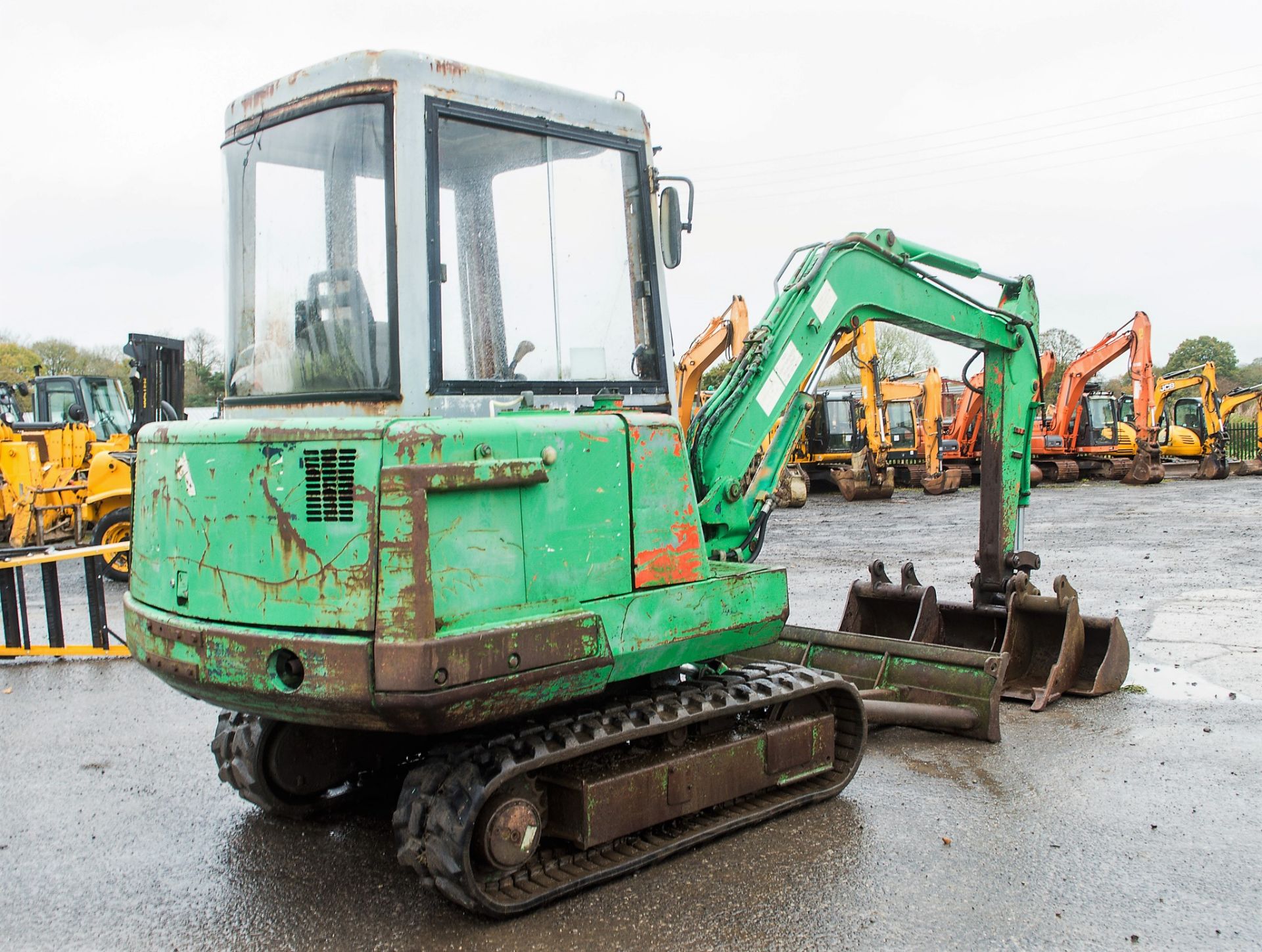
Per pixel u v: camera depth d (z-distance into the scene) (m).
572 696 3.76
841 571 12.17
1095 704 6.43
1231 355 63.19
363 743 4.95
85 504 13.12
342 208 3.87
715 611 4.23
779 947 3.51
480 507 3.47
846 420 27.36
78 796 5.12
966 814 4.68
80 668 7.77
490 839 3.63
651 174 4.57
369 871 4.22
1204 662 7.45
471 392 3.86
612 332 4.41
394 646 3.25
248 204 4.22
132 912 3.88
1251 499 22.48
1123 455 29.78
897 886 3.95
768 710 4.77
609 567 3.86
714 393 5.36
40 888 4.10
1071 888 3.93
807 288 5.55
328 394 3.86
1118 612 9.36
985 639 6.95
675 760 4.18
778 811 4.60
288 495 3.48
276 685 3.46
